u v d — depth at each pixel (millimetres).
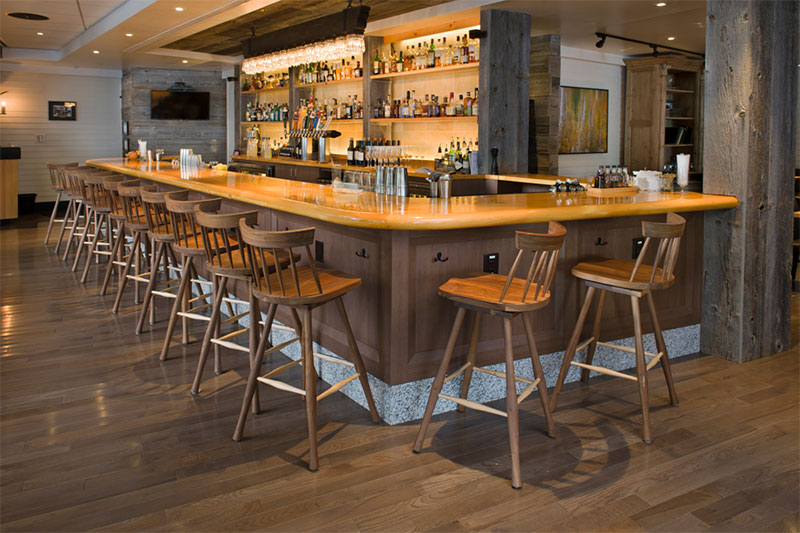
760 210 4289
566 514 2537
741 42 4117
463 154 6992
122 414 3439
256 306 3496
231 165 10258
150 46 9742
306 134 8961
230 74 12953
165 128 13172
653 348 4367
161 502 2602
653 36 8328
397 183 4316
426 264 3400
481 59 6301
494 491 2709
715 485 2754
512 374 2846
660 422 3395
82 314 5371
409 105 7496
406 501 2627
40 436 3170
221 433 3234
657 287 3230
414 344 3406
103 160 8727
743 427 3328
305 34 6340
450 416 3486
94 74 13195
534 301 2879
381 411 3430
